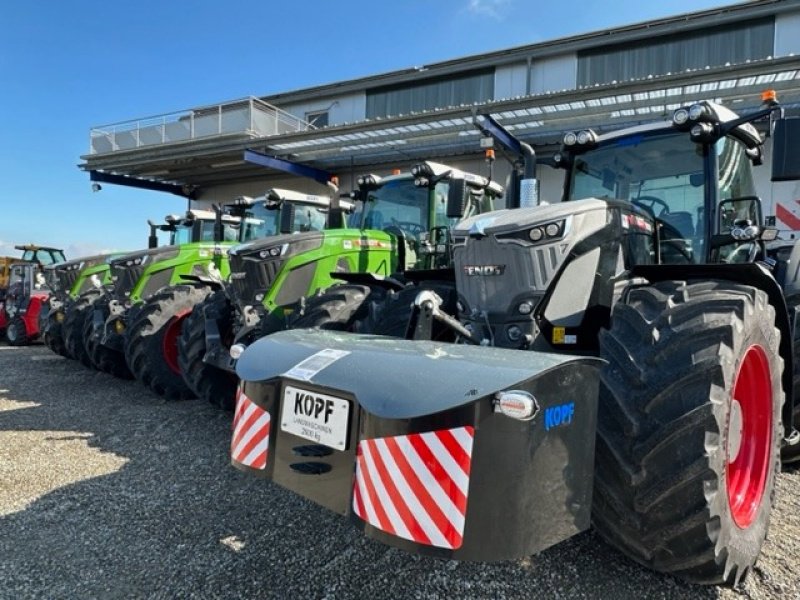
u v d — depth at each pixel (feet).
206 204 54.03
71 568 7.33
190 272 20.54
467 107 30.07
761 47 34.19
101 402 16.89
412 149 38.58
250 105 41.47
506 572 7.07
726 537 5.97
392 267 16.16
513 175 12.84
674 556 6.02
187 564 7.39
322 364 6.30
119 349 19.17
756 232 9.59
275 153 40.68
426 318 7.33
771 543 7.87
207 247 21.12
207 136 40.60
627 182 10.82
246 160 39.09
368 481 5.31
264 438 6.63
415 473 5.00
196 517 8.80
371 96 49.62
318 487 5.91
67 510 9.09
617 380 6.32
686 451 5.75
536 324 8.35
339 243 14.96
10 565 7.41
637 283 8.67
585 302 8.59
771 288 7.84
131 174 49.93
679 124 9.78
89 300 22.88
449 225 16.72
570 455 5.37
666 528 5.91
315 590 6.74
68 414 15.37
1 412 15.60
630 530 6.16
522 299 8.36
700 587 6.75
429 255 16.24
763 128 21.04
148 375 16.87
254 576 7.08
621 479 6.04
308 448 6.04
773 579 6.94
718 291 7.00
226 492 9.79
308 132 36.17
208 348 14.11
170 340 17.20
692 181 10.03
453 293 10.85
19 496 9.64
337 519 8.70
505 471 4.89
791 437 8.93
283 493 9.73
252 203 23.54
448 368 5.38
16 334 32.42
